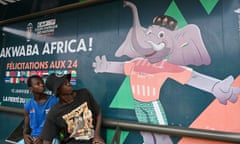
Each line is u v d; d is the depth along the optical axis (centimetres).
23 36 284
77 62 237
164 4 192
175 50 185
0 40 309
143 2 203
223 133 160
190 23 180
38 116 221
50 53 257
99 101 221
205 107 171
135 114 200
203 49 174
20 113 270
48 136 184
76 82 236
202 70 173
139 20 203
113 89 213
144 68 198
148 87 195
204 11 175
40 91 218
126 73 207
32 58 272
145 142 194
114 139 199
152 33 196
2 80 300
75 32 240
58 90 186
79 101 194
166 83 188
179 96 181
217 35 169
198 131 169
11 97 288
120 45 212
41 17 269
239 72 160
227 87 163
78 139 186
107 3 222
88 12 234
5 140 286
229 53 164
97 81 223
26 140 215
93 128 196
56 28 255
